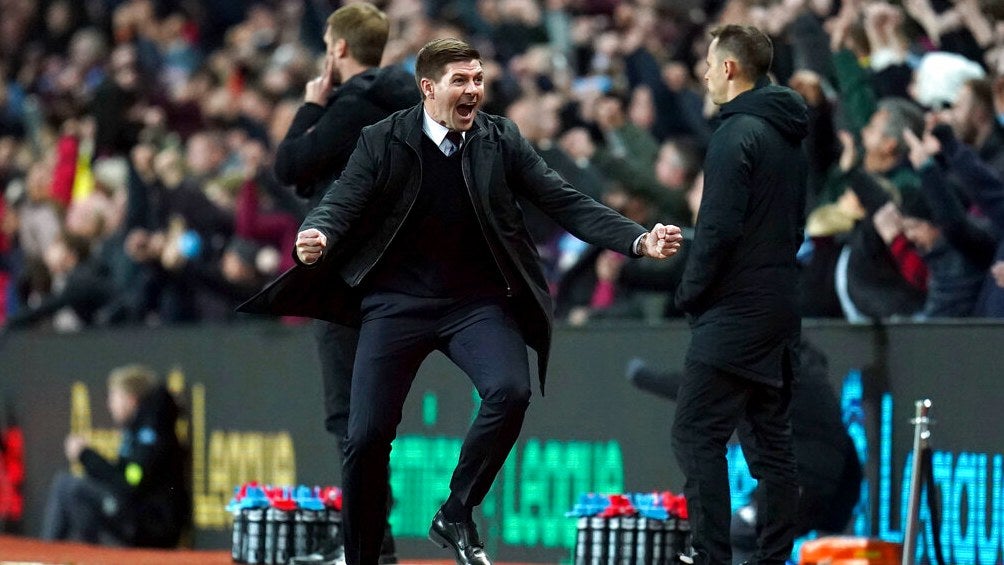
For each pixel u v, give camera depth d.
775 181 21.61
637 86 34.66
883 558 24.20
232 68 45.59
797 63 29.47
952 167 25.64
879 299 26.69
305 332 31.52
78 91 48.78
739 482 26.94
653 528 24.17
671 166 31.67
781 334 21.69
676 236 18.66
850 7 28.64
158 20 52.28
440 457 29.56
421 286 19.80
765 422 22.14
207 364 33.03
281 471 31.70
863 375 25.80
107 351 34.84
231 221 37.03
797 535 25.19
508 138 19.75
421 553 29.61
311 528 25.34
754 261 21.55
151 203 38.06
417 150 19.41
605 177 31.38
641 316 29.94
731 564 21.56
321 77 22.83
